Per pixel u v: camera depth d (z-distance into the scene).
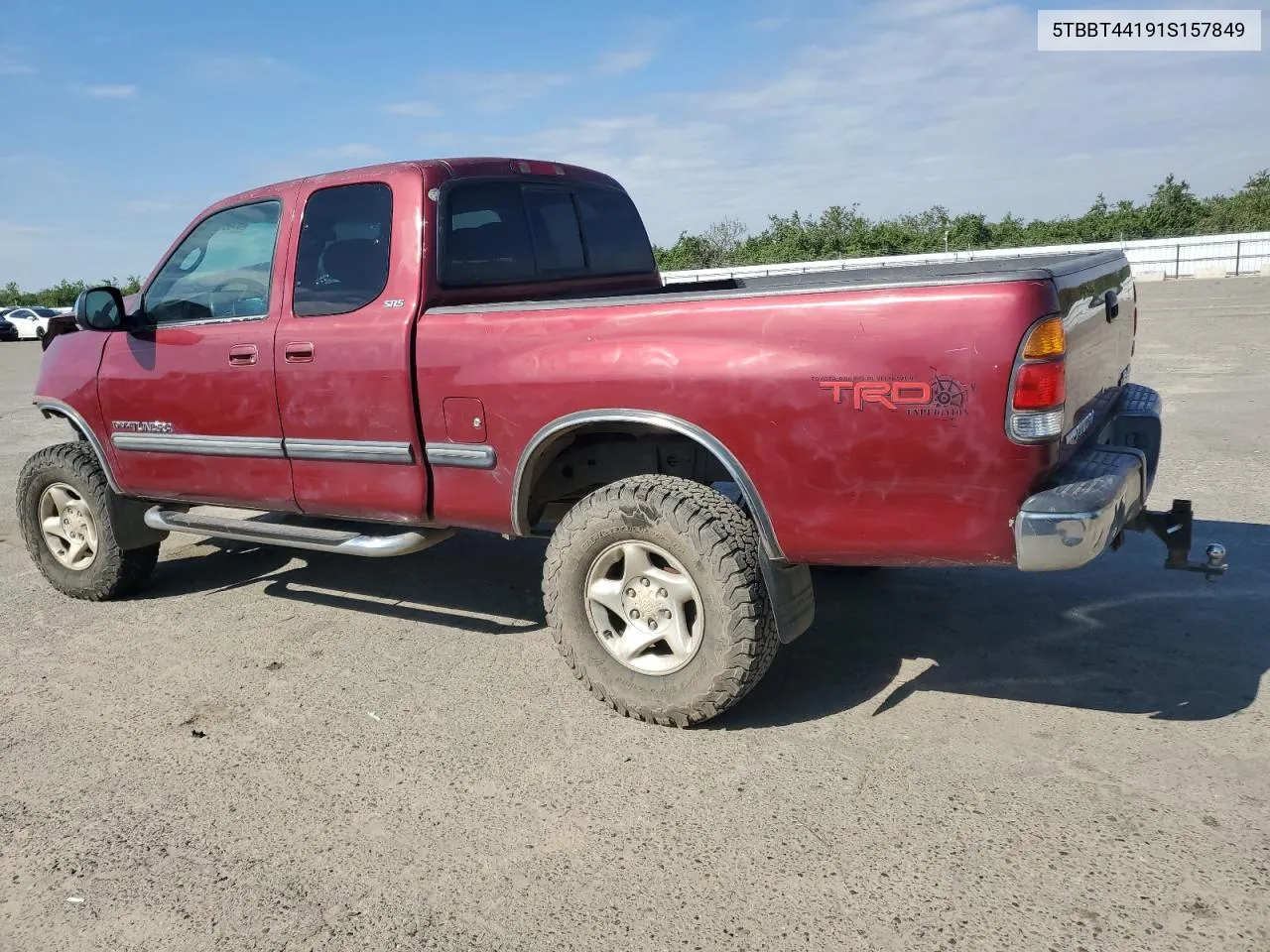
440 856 2.76
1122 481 2.95
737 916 2.44
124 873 2.76
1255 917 2.33
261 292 4.29
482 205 4.14
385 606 4.93
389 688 3.92
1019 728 3.30
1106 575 4.71
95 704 3.90
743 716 3.51
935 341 2.81
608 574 3.55
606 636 3.51
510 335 3.55
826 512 3.07
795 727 3.40
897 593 4.66
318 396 4.05
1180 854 2.58
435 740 3.46
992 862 2.59
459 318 3.69
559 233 4.61
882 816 2.83
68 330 5.13
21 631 4.78
